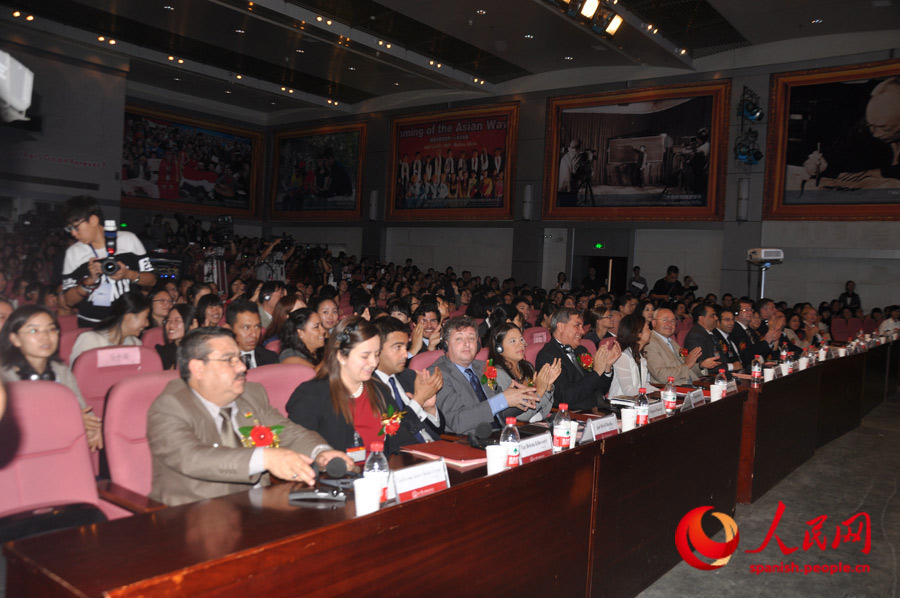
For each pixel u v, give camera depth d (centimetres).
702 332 639
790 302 1349
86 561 150
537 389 360
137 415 262
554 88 1580
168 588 142
